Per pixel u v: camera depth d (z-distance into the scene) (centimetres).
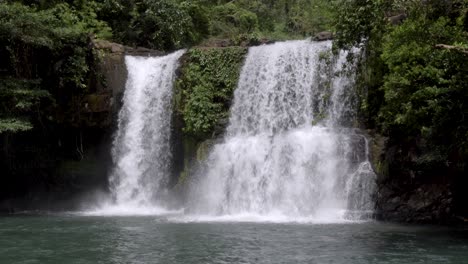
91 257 1026
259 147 1722
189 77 2017
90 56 2109
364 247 1106
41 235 1313
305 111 1883
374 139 1581
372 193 1533
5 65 2048
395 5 1397
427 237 1235
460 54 1220
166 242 1177
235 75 2002
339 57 1833
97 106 2072
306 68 1906
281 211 1639
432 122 1327
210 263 960
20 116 2000
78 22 2280
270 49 1997
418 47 1288
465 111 1258
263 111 1959
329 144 1606
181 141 1998
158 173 2033
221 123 1939
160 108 2073
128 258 1012
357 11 1452
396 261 976
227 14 3297
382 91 1627
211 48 2069
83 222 1583
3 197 2214
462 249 1087
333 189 1577
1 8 1908
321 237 1225
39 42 1948
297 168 1638
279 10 3594
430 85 1308
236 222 1499
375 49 1520
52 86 2098
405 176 1532
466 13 1397
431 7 1381
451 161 1461
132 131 2097
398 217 1519
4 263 983
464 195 1509
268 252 1054
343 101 1792
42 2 2302
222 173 1753
